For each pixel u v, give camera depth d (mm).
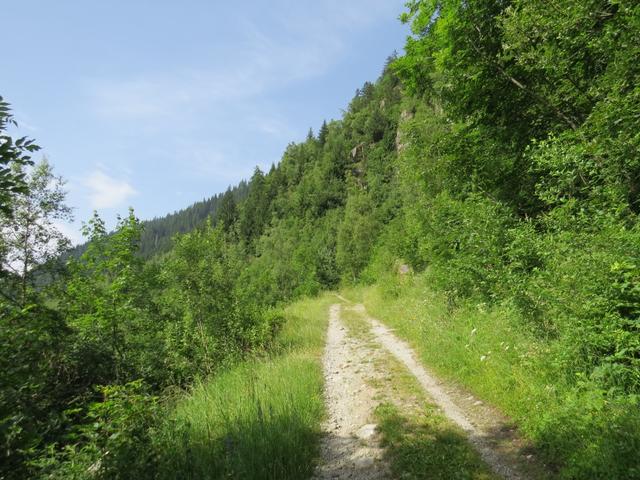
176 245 11531
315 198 97188
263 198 116812
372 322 17094
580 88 7488
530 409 5195
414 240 18875
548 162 6215
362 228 43906
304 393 7121
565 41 6848
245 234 109062
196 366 10352
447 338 9352
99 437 4137
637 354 4523
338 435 5801
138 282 10172
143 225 10094
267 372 8609
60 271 10688
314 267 48625
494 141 10508
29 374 4652
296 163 132250
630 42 5598
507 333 7137
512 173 10109
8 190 3953
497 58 9328
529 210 9578
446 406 6355
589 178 6469
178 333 10844
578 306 4887
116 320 9117
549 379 5344
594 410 4305
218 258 12188
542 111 8820
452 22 9875
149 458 4176
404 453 4875
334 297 37062
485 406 6047
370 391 7426
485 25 9695
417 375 8250
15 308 5445
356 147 107375
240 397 6801
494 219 8344
